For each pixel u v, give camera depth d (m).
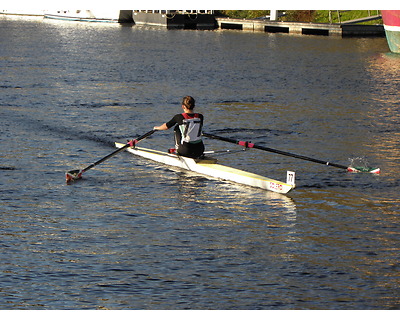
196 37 65.75
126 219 12.29
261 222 12.23
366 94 29.30
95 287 9.50
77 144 18.44
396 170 16.05
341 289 9.56
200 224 12.09
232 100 27.38
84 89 29.61
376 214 12.76
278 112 24.47
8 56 43.94
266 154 17.67
